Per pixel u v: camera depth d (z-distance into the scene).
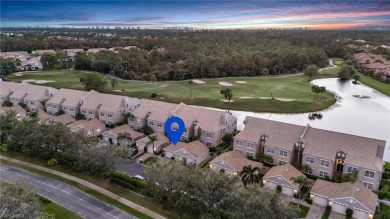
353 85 168.62
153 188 55.09
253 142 73.38
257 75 183.25
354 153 64.38
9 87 118.19
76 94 106.38
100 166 61.81
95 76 135.25
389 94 148.25
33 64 193.50
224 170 65.50
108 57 187.00
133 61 178.88
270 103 126.12
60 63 197.25
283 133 72.69
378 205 57.12
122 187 62.12
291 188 60.03
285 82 166.12
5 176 64.62
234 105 124.25
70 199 57.50
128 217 53.06
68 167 69.06
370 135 98.81
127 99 99.50
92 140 70.00
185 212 49.69
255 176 61.03
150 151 78.50
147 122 90.69
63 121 93.69
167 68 172.62
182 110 88.56
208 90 144.75
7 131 77.06
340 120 112.75
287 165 65.38
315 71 178.12
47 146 71.00
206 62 172.62
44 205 54.78
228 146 83.06
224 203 48.66
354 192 54.81
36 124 75.25
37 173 66.31
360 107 129.62
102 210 54.62
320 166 66.56
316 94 141.50
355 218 53.81
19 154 74.62
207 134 81.81
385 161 75.81
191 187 50.78
